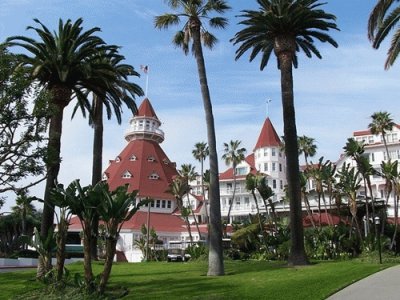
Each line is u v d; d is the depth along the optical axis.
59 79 27.88
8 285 21.95
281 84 32.62
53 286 18.47
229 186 96.00
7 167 21.58
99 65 28.72
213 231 26.55
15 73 22.00
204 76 29.17
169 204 88.12
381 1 21.81
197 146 90.88
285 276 22.72
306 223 57.38
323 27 32.41
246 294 16.67
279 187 95.06
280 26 32.41
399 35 22.53
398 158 79.50
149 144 97.75
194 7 29.84
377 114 67.69
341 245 42.44
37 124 22.33
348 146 46.84
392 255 35.44
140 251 72.12
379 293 15.55
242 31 33.16
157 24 30.00
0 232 80.31
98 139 41.94
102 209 17.72
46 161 22.50
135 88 35.88
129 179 89.44
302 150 70.69
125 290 19.38
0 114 20.98
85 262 18.31
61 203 18.59
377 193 76.62
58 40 27.56
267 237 48.59
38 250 21.83
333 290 16.41
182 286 20.69
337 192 51.56
